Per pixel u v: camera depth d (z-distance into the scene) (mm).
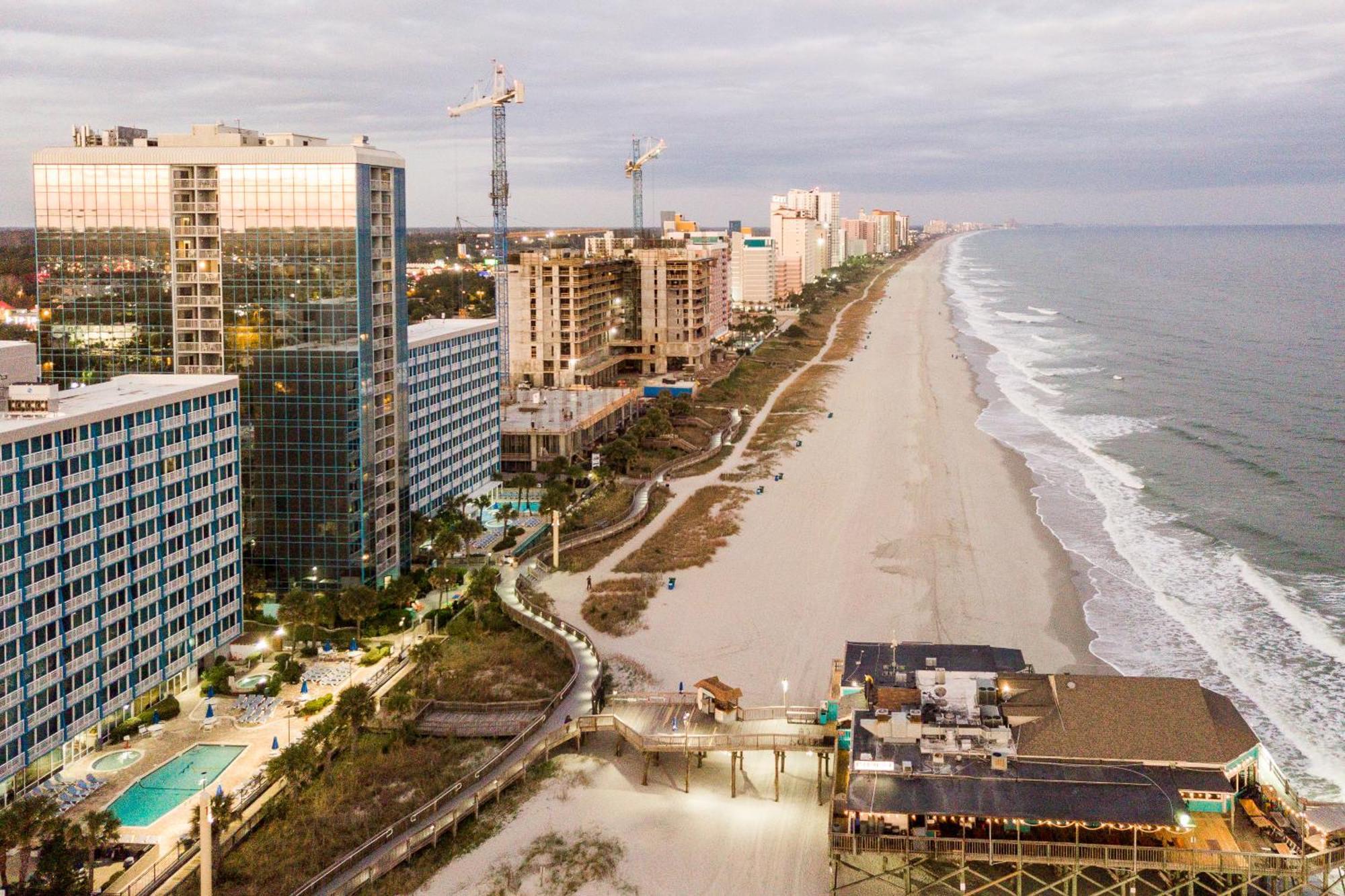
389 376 128750
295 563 122750
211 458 103375
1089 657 109188
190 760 88375
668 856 74125
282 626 110438
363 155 119500
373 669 107312
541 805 80375
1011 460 192625
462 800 80125
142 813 80125
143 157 118375
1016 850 68312
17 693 80688
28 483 81125
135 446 92625
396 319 129625
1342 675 105312
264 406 120625
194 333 120750
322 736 85062
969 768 72562
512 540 147500
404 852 73938
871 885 71000
